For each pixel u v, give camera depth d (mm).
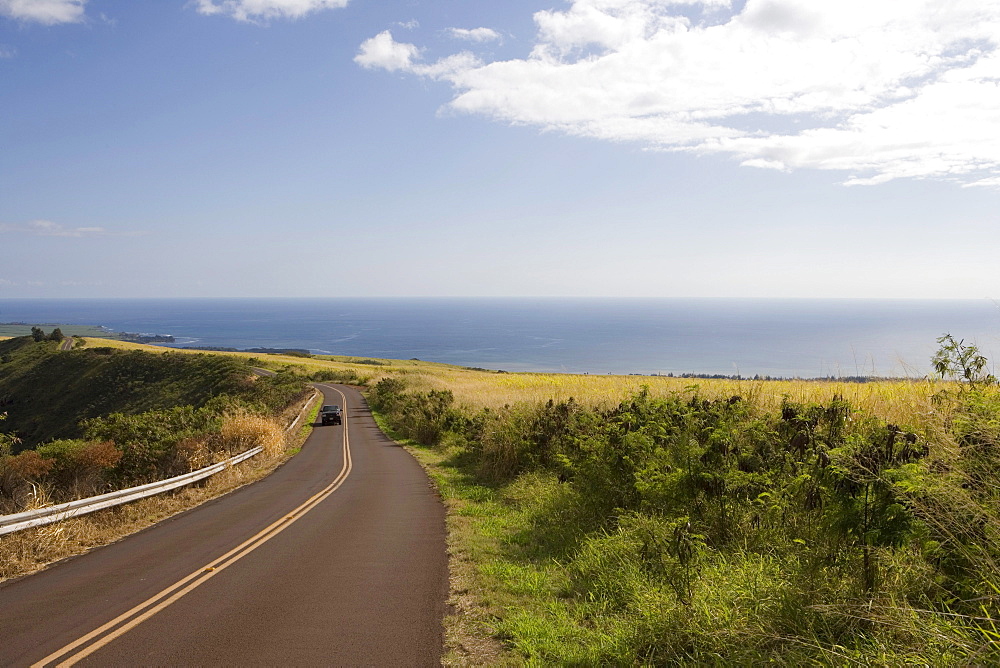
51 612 6715
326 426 41562
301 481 19234
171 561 9070
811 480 6172
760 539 6613
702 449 7418
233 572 8266
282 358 128875
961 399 6344
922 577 4305
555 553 8812
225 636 5812
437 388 44500
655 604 5375
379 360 154625
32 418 83875
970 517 4016
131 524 12477
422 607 6625
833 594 4496
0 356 117812
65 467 17281
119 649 5516
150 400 80188
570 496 10641
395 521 11867
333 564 8586
